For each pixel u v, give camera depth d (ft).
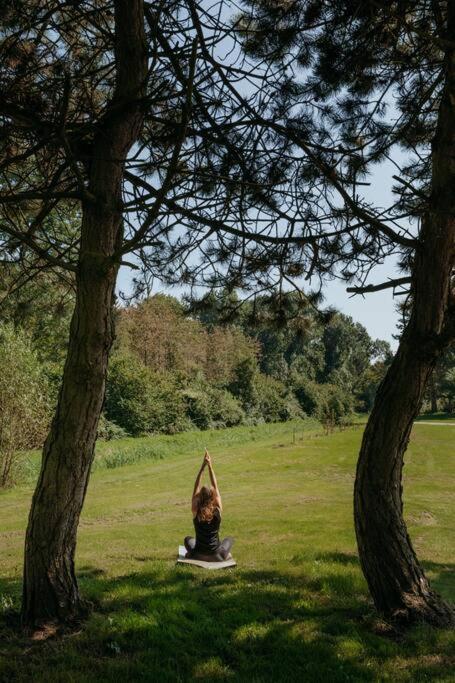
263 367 235.20
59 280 24.64
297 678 14.65
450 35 17.11
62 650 15.28
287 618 19.03
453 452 94.53
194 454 98.43
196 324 189.26
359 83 20.39
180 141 13.75
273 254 21.01
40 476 16.62
